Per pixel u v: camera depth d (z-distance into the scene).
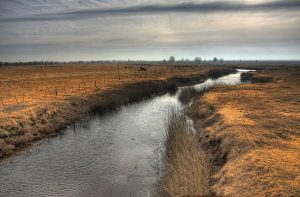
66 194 15.98
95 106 39.94
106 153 22.53
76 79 71.31
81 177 18.12
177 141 19.00
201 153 18.09
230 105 30.58
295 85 52.78
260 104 31.28
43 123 29.25
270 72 97.31
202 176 14.49
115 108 41.31
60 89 50.28
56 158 21.61
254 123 22.12
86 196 15.71
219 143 19.59
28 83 62.78
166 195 14.89
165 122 30.23
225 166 15.78
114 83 57.41
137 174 18.34
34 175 18.59
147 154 21.92
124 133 28.27
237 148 17.39
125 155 21.91
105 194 15.88
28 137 25.66
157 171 18.59
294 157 14.80
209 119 26.67
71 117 33.78
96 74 89.81
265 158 14.75
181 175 14.51
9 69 138.38
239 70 150.38
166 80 67.88
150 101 47.53
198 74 90.44
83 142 25.64
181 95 49.09
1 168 19.88
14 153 22.80
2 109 30.73
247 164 14.60
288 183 11.97
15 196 15.91
